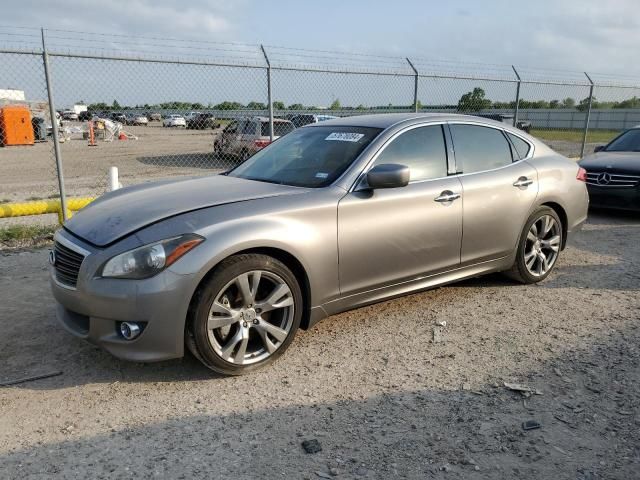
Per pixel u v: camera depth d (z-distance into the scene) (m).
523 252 4.91
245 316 3.31
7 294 4.80
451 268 4.35
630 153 8.77
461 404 3.05
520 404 3.05
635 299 4.74
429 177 4.20
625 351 3.71
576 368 3.47
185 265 3.05
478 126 4.70
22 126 23.73
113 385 3.28
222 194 3.62
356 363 3.56
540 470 2.49
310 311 3.61
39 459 2.57
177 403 3.08
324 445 2.68
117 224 3.31
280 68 8.30
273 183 3.95
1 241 6.67
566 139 18.22
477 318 4.31
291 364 3.55
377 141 4.01
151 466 2.52
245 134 12.71
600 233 7.35
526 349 3.75
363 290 3.84
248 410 3.00
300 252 3.44
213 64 7.66
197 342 3.16
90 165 16.48
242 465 2.53
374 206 3.79
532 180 4.87
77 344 3.81
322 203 3.57
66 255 3.35
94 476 2.45
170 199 3.59
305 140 4.46
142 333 3.06
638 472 2.47
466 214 4.32
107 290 3.04
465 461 2.55
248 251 3.32
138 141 24.22
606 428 2.81
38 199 10.33
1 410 3.00
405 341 3.89
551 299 4.73
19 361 3.56
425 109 10.51
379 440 2.72
